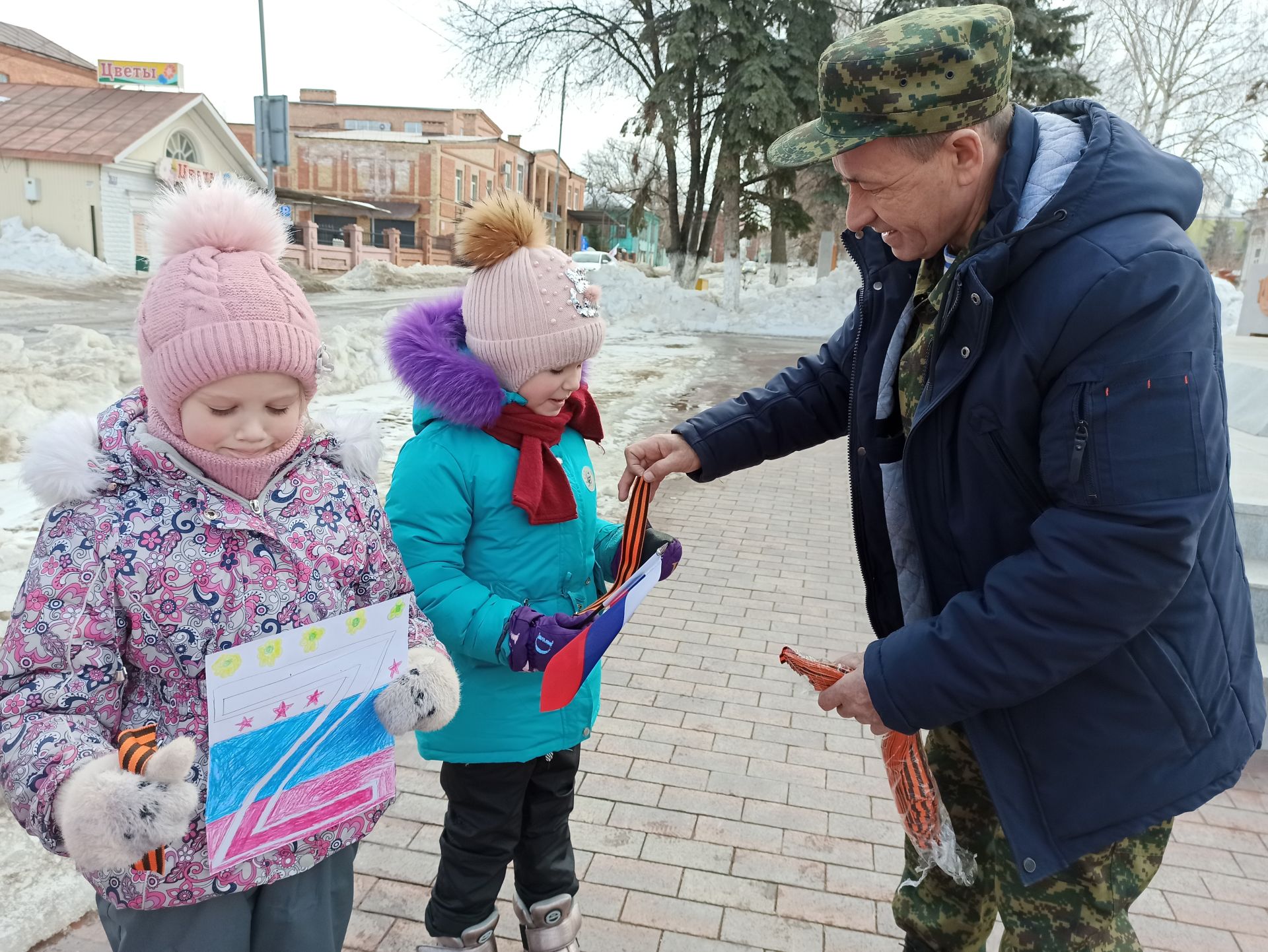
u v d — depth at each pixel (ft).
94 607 4.20
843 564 16.96
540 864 6.73
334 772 4.78
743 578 15.88
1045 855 5.01
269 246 4.58
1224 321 53.47
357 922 7.41
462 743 6.22
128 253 81.25
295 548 4.69
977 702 4.78
